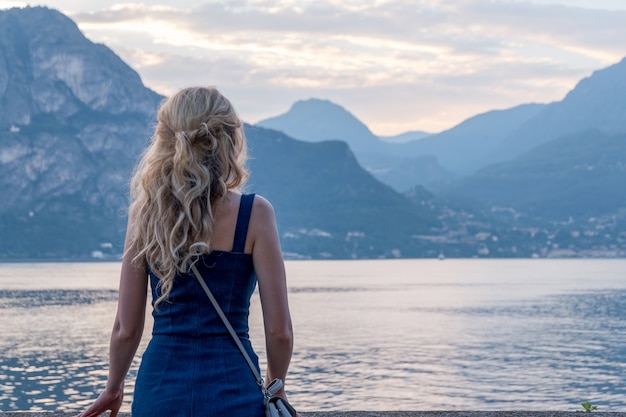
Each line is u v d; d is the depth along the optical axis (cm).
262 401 227
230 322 227
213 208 228
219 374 223
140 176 232
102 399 237
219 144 229
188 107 230
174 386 222
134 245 230
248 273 230
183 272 222
